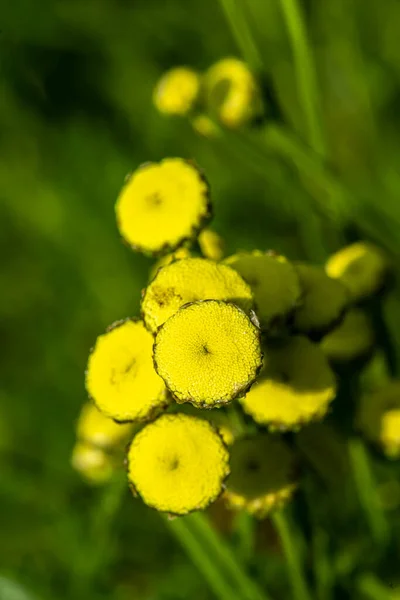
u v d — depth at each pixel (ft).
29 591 0.77
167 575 0.80
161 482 0.56
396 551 0.68
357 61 0.94
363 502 0.67
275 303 0.56
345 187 0.72
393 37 1.02
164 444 0.56
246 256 0.57
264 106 0.71
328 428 0.64
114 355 0.56
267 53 1.03
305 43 0.72
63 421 1.01
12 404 1.02
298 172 0.75
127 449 0.56
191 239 0.59
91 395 0.56
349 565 0.67
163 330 0.52
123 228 0.59
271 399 0.58
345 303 0.59
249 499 0.60
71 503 0.86
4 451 0.98
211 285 0.54
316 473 0.64
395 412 0.63
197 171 0.59
